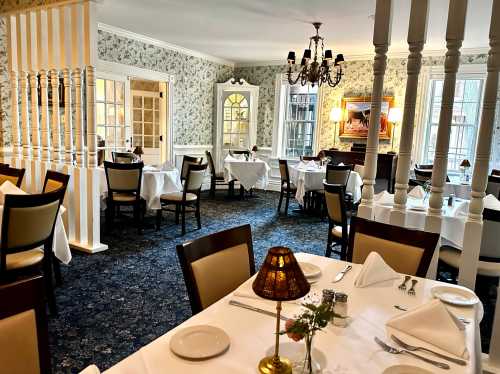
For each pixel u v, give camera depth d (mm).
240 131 8297
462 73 6469
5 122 4441
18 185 3354
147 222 5199
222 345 1104
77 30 3717
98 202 3922
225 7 4609
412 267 1868
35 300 1122
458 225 2867
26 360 1096
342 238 3363
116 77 6027
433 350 1128
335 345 1140
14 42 4207
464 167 5254
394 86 6938
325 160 6457
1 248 2268
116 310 2701
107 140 6051
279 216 5855
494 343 2111
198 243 1605
